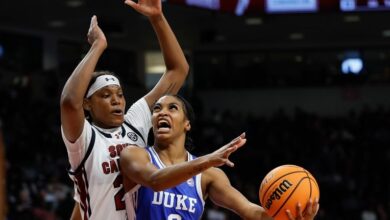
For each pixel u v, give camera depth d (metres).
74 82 4.20
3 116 14.59
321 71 20.08
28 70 17.00
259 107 20.22
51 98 16.22
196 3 13.43
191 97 18.73
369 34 18.66
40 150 14.23
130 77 18.47
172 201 4.21
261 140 18.02
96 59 4.30
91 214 4.30
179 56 4.95
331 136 18.45
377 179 16.83
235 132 18.06
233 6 14.05
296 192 3.91
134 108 4.77
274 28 17.47
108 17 15.74
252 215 4.21
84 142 4.27
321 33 18.36
